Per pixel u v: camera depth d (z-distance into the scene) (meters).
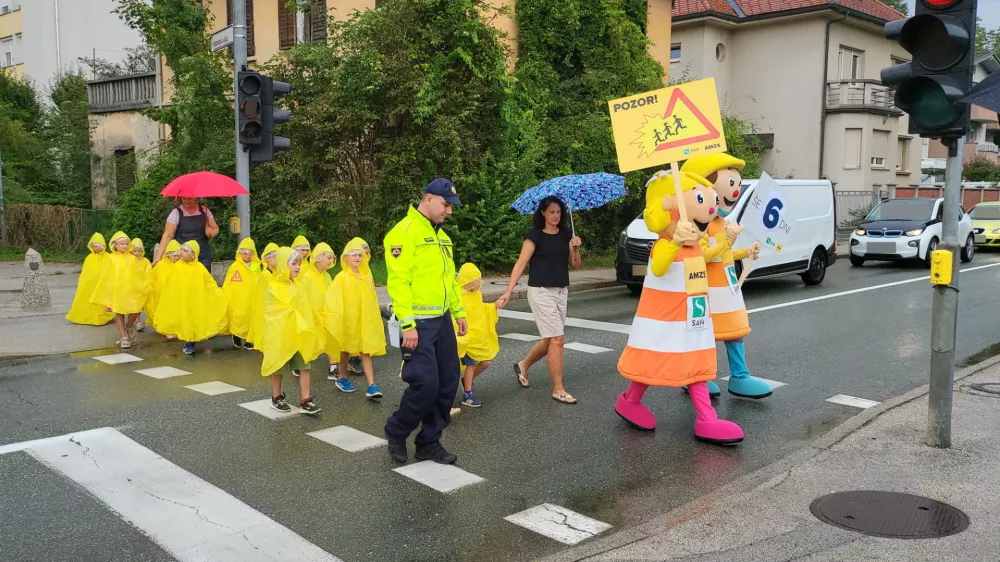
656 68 20.05
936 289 5.23
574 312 12.20
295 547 4.10
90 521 4.39
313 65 15.73
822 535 3.98
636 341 5.91
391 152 15.39
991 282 15.72
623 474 5.23
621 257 13.94
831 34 29.69
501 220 15.62
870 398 7.17
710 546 3.89
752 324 10.98
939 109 4.91
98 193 24.69
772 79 30.59
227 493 4.82
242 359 8.77
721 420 5.88
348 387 7.35
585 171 18.19
